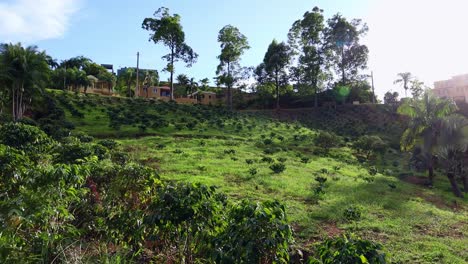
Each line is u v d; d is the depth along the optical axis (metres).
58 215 4.77
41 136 13.78
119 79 65.75
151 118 34.56
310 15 50.22
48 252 4.20
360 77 53.31
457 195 18.89
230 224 4.08
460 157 21.19
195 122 34.00
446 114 21.14
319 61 50.41
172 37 48.59
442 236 9.68
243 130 33.88
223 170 16.45
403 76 49.84
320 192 13.36
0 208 3.85
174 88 64.81
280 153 24.89
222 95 64.38
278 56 50.25
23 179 4.77
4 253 3.44
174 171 15.60
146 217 4.50
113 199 5.67
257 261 3.73
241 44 50.22
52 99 34.09
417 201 14.55
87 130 28.36
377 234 9.27
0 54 28.97
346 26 50.62
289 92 54.16
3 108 32.88
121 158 12.57
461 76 56.06
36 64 29.98
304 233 8.75
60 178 4.52
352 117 44.66
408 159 29.05
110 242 5.19
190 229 4.49
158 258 5.05
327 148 29.83
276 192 13.20
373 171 21.08
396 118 42.28
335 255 3.73
